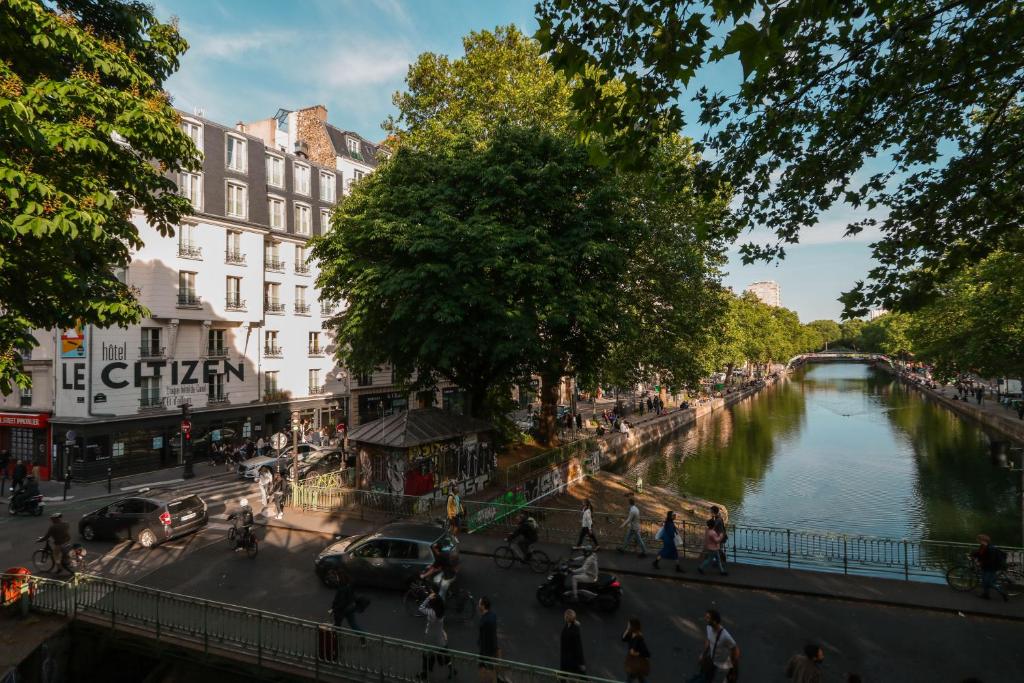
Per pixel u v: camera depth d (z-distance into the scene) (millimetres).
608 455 39719
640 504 29500
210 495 25625
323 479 24859
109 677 13258
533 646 11844
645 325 28797
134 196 14508
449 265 20859
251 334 37781
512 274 19984
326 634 10828
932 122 9750
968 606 13148
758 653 11422
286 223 40938
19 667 11609
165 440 32438
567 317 21344
